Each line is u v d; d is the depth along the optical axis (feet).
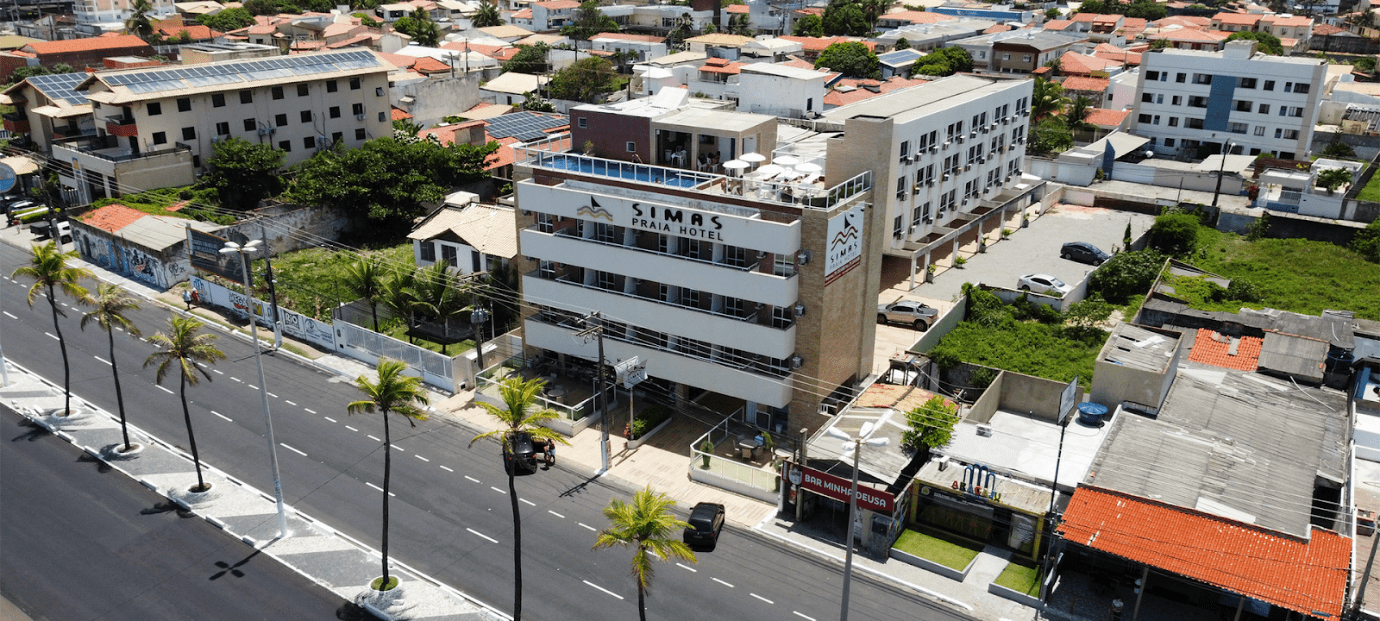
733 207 179.93
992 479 157.58
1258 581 130.00
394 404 137.80
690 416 203.62
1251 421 174.50
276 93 343.87
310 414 204.74
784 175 176.76
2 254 297.33
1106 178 390.42
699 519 160.56
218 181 310.65
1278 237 323.98
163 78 321.32
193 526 164.96
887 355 222.28
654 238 192.75
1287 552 135.03
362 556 157.07
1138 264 266.16
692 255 190.08
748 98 307.99
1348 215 338.54
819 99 307.58
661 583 150.71
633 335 201.36
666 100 213.05
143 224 282.56
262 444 192.13
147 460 185.47
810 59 606.55
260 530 163.73
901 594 148.36
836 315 186.09
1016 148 329.72
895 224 256.32
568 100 515.50
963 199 296.92
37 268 186.91
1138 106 443.32
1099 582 148.97
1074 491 155.74
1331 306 257.55
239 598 146.51
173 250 271.69
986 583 150.30
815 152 232.53
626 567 155.12
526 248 204.85
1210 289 264.72
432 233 252.42
